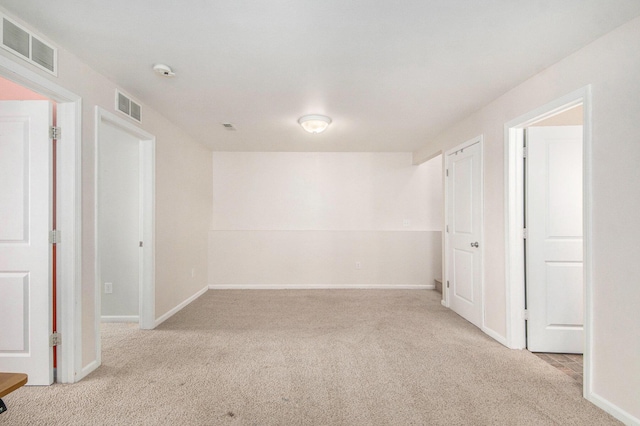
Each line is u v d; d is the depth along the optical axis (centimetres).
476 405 188
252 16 167
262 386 208
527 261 266
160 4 157
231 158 527
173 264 370
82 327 218
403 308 392
